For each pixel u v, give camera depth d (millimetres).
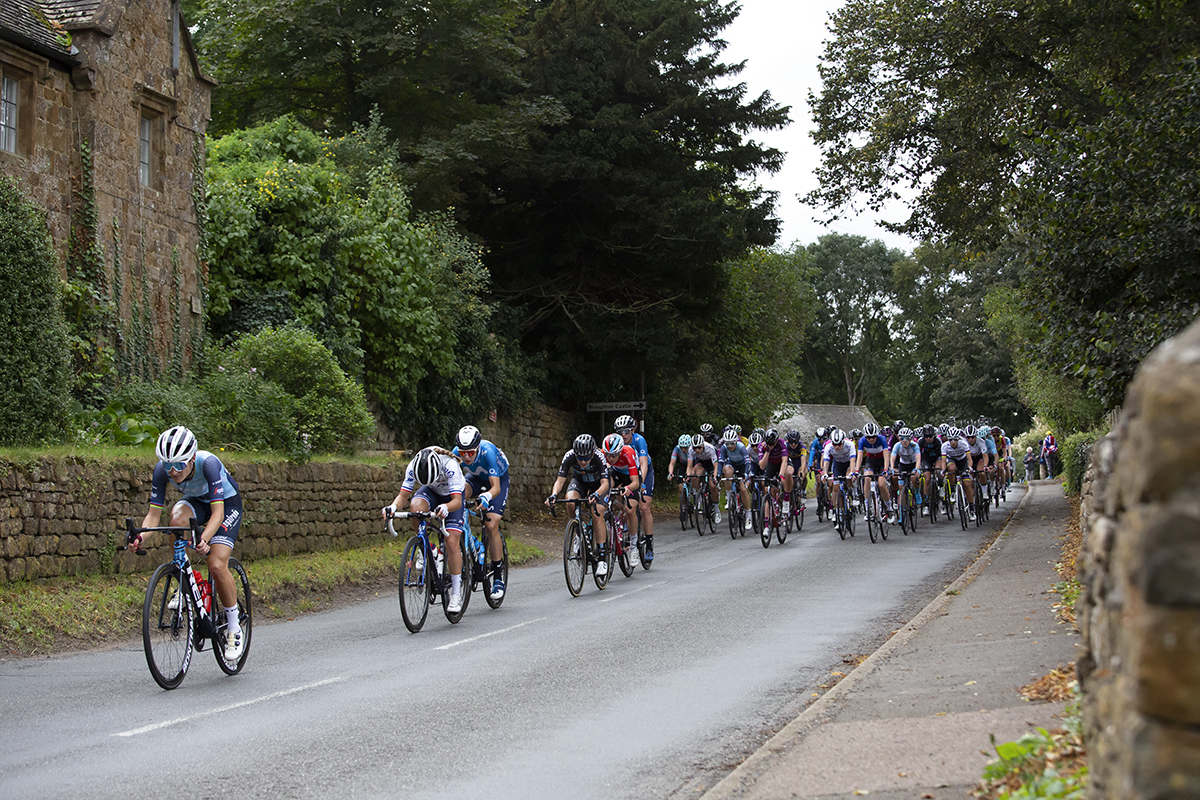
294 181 21016
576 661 8094
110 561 11562
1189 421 1713
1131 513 1916
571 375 30828
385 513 10133
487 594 11562
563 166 28016
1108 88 12906
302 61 27766
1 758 5500
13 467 10359
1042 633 7730
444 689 7172
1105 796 2547
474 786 4871
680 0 30172
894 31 20656
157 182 17984
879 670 6953
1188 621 1716
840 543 18859
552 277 31312
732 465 21078
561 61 29953
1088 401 29922
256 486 14242
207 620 7785
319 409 18047
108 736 5977
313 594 13453
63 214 15984
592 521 13195
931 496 22016
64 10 16516
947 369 70875
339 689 7293
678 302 31766
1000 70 19891
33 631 9484
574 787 4844
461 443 10953
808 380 87500
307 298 20656
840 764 4805
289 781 4996
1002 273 66812
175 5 18359
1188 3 15508
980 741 4957
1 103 15109
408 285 22562
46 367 13062
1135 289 12000
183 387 17172
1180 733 1725
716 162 31172
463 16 28375
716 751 5441
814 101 22703
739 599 11594
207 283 19031
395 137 29109
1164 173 11719
